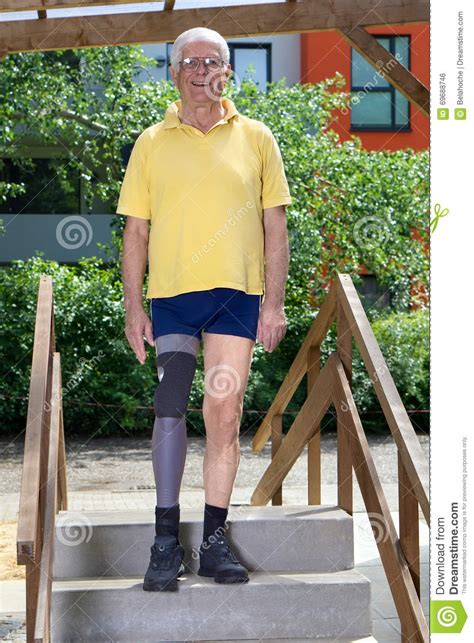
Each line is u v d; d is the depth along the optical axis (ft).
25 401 41.47
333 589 12.22
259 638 12.09
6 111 40.09
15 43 21.27
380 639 12.88
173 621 11.93
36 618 9.97
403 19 20.79
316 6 20.83
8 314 41.45
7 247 54.24
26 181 54.95
